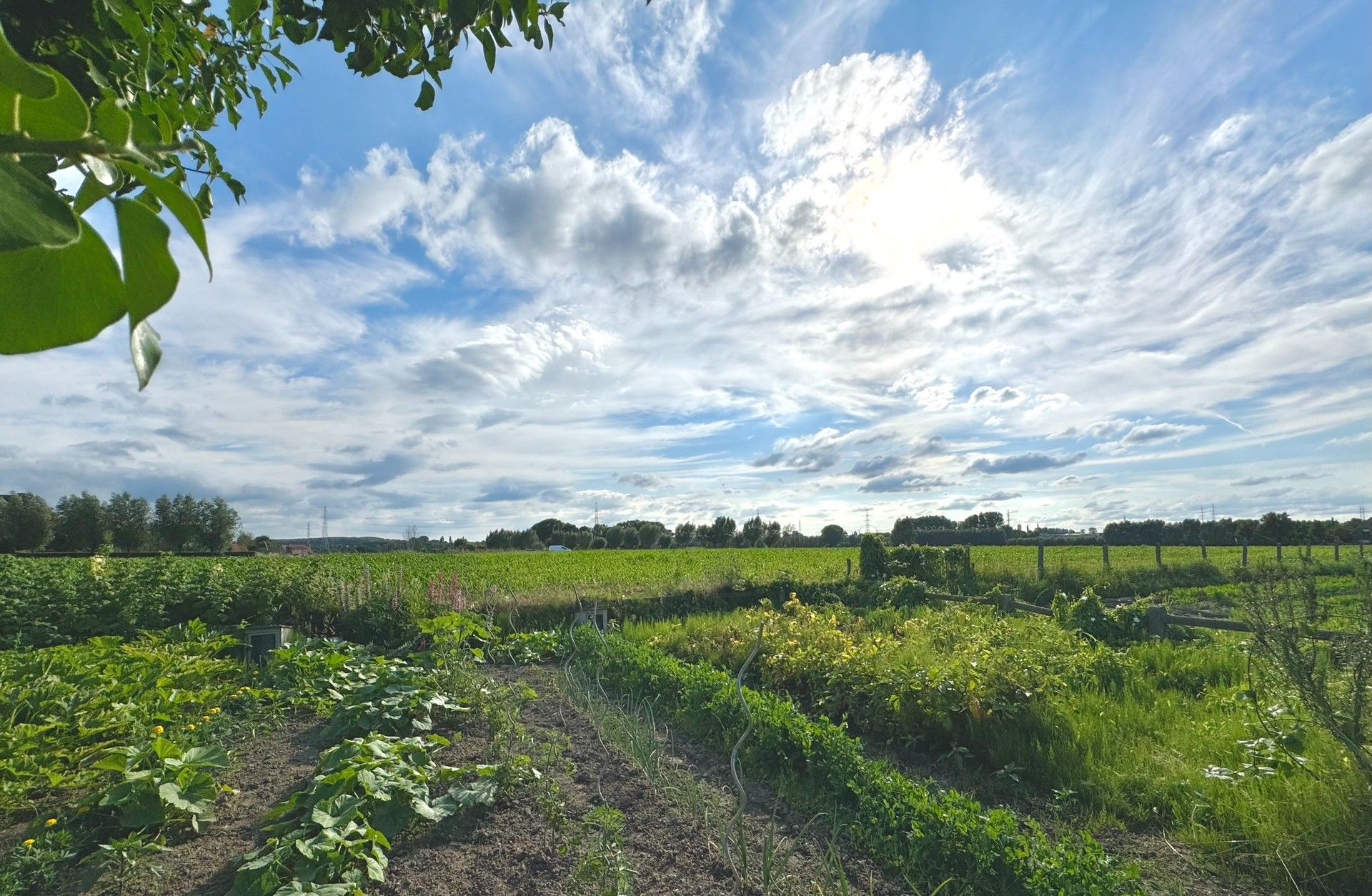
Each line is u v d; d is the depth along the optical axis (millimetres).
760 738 5832
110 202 466
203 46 2148
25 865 3797
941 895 3854
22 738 4855
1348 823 4156
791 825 4648
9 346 442
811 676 7789
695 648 9984
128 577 11297
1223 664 7773
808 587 15938
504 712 6215
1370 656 4473
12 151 412
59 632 10250
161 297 462
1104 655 7957
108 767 4492
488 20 1882
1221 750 5512
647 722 6957
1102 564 20000
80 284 447
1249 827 4410
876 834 4340
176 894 3713
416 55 2055
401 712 6336
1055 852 3822
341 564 18141
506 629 12461
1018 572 18406
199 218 475
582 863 3717
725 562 22047
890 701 6488
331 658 8016
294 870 3703
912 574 17984
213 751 4809
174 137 1357
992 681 6414
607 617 12156
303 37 2053
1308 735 5094
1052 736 6016
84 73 1170
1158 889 3969
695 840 4305
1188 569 18844
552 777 5203
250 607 11367
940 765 6027
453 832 4344
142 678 6754
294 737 6363
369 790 4305
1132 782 5141
